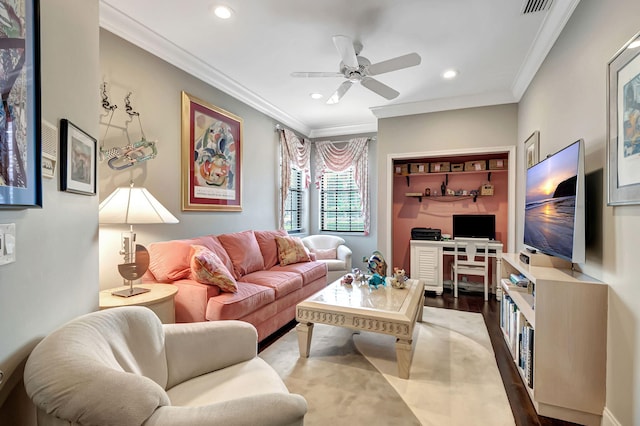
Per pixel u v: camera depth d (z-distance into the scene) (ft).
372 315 7.20
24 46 3.09
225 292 7.96
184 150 10.23
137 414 2.61
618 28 5.25
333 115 16.12
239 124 12.91
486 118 13.47
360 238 18.24
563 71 7.73
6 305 2.96
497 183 15.79
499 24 8.13
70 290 4.33
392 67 8.62
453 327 10.32
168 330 4.71
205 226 11.29
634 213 4.78
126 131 8.42
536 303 5.95
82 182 4.66
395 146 15.06
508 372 7.45
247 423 2.77
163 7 7.48
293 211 18.06
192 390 4.33
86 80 4.87
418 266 15.03
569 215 6.11
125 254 7.12
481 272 14.10
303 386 6.75
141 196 7.17
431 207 16.93
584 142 6.40
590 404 5.63
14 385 3.09
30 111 3.20
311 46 9.32
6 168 2.79
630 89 4.78
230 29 8.43
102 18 7.63
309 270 11.85
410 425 5.55
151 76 9.11
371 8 7.50
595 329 5.62
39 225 3.55
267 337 9.43
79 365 2.76
